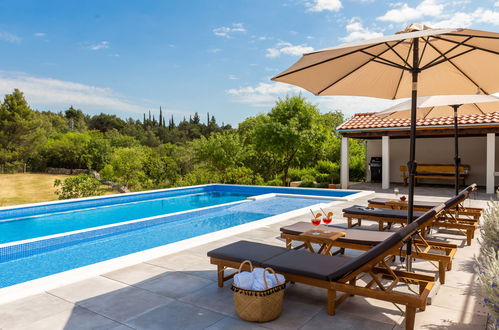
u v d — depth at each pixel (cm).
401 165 1748
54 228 981
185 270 472
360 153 2223
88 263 670
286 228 540
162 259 520
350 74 455
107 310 356
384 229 711
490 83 446
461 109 693
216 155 2383
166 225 969
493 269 268
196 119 9312
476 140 1575
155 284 423
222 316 342
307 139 1975
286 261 370
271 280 335
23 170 3681
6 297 387
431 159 1673
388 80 496
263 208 1191
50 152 3678
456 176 714
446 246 467
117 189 2378
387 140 1468
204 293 396
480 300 369
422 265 488
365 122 1550
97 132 4728
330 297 339
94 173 3338
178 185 2009
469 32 300
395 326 320
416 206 756
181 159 2794
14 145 3719
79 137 3881
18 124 3659
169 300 378
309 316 341
